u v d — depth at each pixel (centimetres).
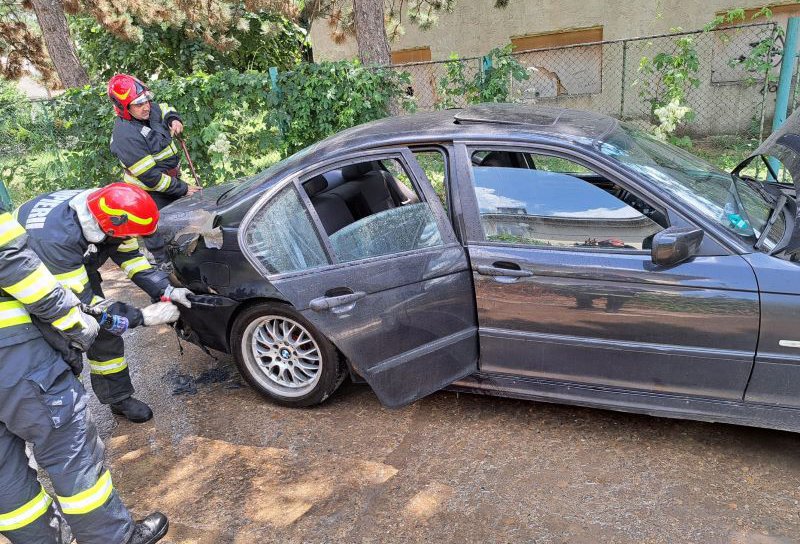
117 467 316
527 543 246
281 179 326
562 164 297
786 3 891
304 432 331
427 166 324
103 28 1106
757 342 259
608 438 306
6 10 1339
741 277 258
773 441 295
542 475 283
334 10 1147
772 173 371
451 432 320
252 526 270
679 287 266
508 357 309
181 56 1177
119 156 458
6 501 227
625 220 281
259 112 732
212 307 343
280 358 347
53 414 221
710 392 275
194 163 753
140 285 326
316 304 300
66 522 256
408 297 303
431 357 310
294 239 316
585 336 288
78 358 237
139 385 394
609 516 256
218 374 401
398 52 1197
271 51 1297
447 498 275
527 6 1059
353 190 341
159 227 372
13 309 216
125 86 438
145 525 257
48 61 1361
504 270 293
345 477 294
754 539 240
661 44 980
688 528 247
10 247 203
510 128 307
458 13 1113
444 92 723
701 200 283
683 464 284
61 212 267
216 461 314
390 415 339
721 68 943
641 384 286
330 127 723
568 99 1078
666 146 344
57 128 790
